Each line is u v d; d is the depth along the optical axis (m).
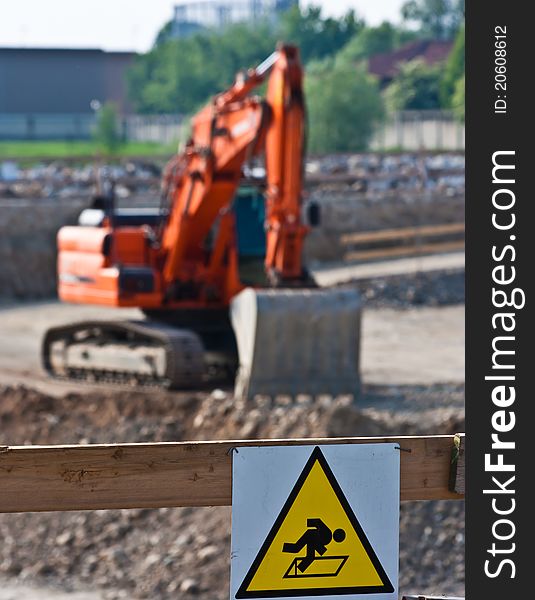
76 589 25.22
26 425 33.25
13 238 79.19
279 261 39.81
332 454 12.59
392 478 12.73
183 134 189.12
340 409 31.19
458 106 184.75
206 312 45.28
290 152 38.91
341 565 12.59
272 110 39.28
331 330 39.25
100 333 46.00
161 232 44.88
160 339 41.84
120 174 103.31
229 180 41.91
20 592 25.03
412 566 25.00
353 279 71.69
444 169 101.44
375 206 88.50
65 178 99.38
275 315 38.53
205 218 43.19
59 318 68.88
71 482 12.29
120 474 12.38
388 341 57.84
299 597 12.50
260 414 32.50
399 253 77.69
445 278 72.31
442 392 41.25
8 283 77.50
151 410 34.09
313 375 39.22
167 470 12.44
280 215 39.44
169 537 26.50
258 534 12.43
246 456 12.42
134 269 43.47
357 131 158.62
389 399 39.81
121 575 25.58
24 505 12.21
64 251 45.53
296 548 12.50
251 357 38.66
